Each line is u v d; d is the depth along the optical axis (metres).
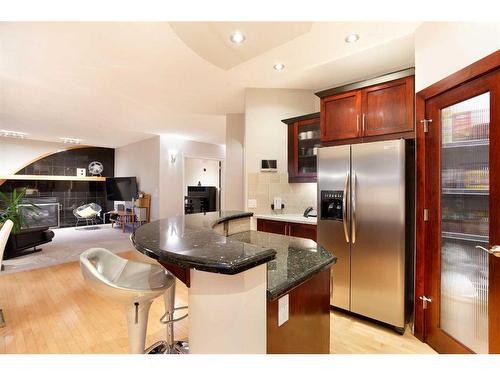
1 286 3.16
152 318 2.45
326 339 1.34
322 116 2.76
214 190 8.95
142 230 1.32
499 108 1.44
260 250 0.89
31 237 4.47
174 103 4.04
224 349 0.85
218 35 1.92
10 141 7.01
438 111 1.90
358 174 2.32
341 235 2.45
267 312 0.94
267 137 3.52
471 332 1.72
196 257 0.81
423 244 2.02
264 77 3.12
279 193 3.56
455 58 1.71
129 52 2.49
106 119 5.03
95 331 2.21
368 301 2.29
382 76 2.35
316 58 2.62
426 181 2.00
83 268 1.29
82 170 8.12
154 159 6.82
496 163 1.46
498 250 1.42
